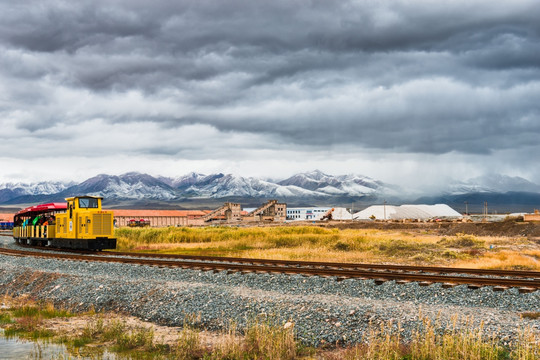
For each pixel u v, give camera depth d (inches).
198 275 1003.3
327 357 534.3
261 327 602.2
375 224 4576.8
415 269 1024.2
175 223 6683.1
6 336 674.2
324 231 2970.0
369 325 590.9
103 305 842.2
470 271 975.6
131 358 567.2
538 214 3467.0
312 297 740.7
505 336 527.2
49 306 835.4
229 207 7273.6
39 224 2023.9
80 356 577.6
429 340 506.3
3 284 1112.2
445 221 5206.7
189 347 577.9
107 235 1672.0
